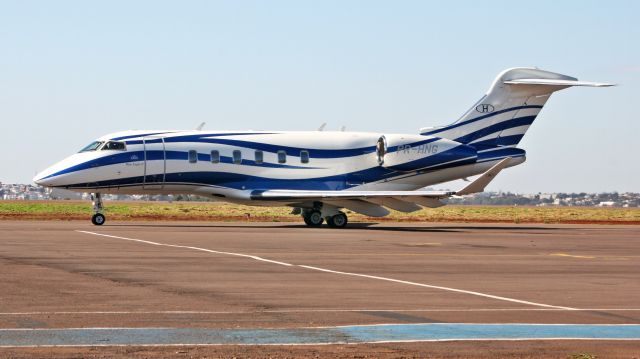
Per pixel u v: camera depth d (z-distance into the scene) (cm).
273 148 6222
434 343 1620
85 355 1461
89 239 4209
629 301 2253
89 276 2625
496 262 3344
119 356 1458
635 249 4212
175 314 1922
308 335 1681
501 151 6612
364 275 2789
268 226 6062
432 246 4162
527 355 1527
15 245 3775
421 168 6444
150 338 1627
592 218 9619
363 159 6425
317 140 6341
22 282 2448
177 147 5972
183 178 5978
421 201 5862
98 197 5909
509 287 2528
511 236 5262
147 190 5984
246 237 4575
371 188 6444
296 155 6266
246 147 6150
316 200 5931
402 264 3198
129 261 3111
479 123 6600
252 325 1792
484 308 2086
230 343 1590
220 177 6062
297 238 4575
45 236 4400
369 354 1509
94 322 1795
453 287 2505
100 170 5797
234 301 2145
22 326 1736
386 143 6375
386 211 6106
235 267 2966
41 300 2103
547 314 2002
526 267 3161
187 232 4975
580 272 3003
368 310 2025
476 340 1658
